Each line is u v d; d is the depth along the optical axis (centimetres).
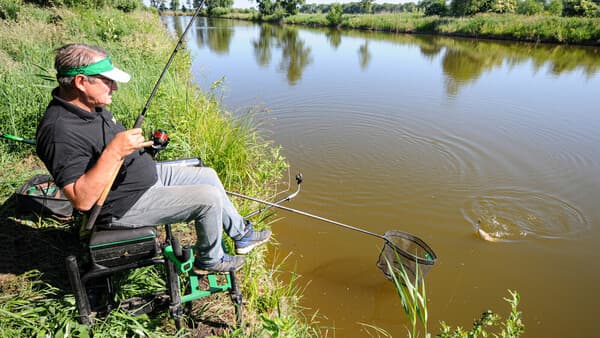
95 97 191
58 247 289
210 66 1352
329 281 369
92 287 236
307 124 784
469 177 580
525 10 3200
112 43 918
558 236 447
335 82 1136
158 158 433
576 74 1257
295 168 595
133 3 2533
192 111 534
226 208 235
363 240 431
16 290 245
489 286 370
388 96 986
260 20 5350
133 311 234
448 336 260
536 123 798
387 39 2517
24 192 319
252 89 1038
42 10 1306
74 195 180
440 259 404
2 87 464
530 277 382
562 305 350
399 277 352
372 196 521
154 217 213
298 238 428
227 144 488
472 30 2600
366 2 6069
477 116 838
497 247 425
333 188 538
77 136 187
